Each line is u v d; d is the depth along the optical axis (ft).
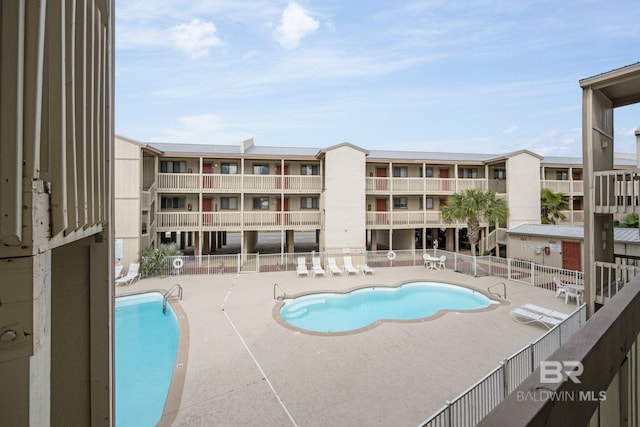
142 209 54.70
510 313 35.32
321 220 65.72
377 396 19.85
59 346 8.38
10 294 3.78
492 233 71.10
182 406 18.85
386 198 77.92
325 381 21.57
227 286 46.73
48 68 4.62
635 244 41.96
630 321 5.08
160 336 33.19
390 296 46.29
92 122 6.84
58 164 4.67
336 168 62.23
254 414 18.16
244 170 68.54
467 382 21.44
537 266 50.26
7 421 3.78
